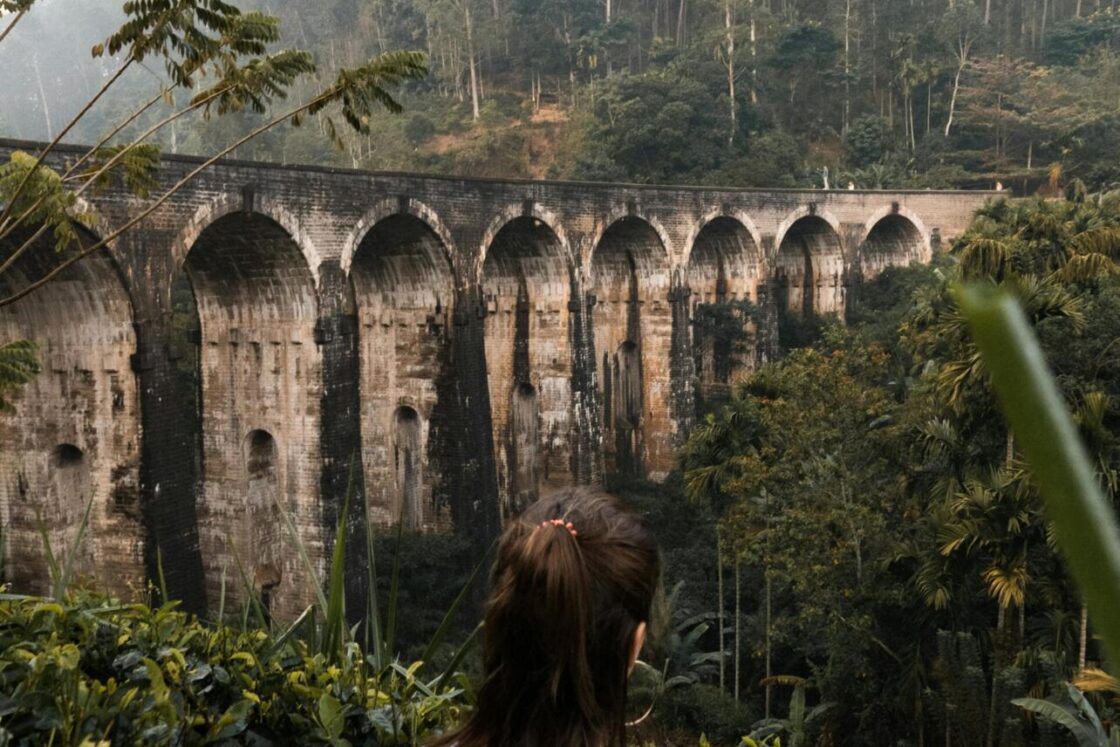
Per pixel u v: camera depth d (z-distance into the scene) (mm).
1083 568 711
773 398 29453
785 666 31453
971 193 64312
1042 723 18297
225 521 35000
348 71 13188
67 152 24781
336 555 5340
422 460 39906
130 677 4402
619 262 51375
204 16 13094
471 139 87688
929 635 24734
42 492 28938
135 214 26328
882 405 28031
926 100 92250
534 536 2449
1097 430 18984
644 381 51625
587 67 93750
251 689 4594
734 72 83625
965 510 21391
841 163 87688
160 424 27734
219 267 33000
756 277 56031
